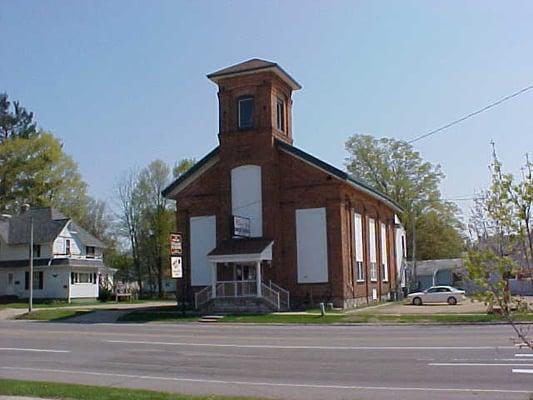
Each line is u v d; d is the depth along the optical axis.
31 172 74.69
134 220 80.25
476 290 9.22
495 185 8.27
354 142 73.31
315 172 39.34
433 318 31.09
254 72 40.31
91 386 13.25
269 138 39.97
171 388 13.50
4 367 17.31
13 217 66.19
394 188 71.88
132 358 18.73
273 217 39.50
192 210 42.50
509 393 11.83
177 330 28.14
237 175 40.56
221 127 41.25
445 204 73.50
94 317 38.22
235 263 40.16
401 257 59.41
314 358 17.64
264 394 12.45
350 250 40.38
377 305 44.47
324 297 38.44
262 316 34.22
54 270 62.62
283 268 39.38
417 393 12.08
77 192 78.50
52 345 22.53
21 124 83.06
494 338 21.34
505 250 8.21
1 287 63.91
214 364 17.11
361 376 14.37
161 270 78.25
